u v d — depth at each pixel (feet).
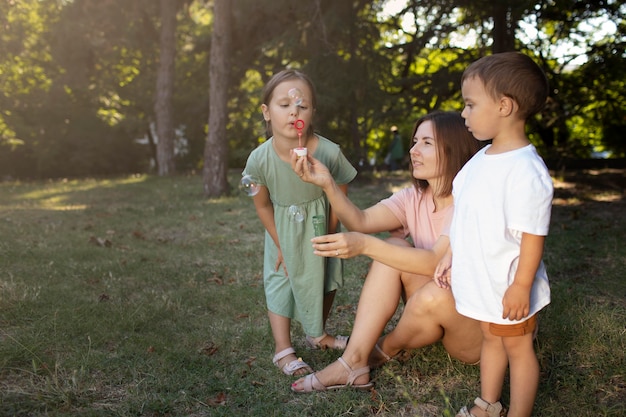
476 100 6.50
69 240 18.49
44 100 61.31
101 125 65.26
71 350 9.23
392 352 8.48
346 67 37.83
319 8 36.81
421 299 7.63
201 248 18.02
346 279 13.75
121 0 53.78
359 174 40.63
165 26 53.26
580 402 7.54
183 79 64.85
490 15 35.27
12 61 59.62
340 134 40.68
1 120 62.08
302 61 42.47
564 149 45.52
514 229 6.13
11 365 8.58
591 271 13.56
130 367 8.66
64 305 11.29
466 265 6.59
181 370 8.69
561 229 19.01
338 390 7.95
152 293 12.67
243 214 25.43
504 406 7.38
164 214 25.79
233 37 47.16
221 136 32.89
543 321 10.02
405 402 7.75
